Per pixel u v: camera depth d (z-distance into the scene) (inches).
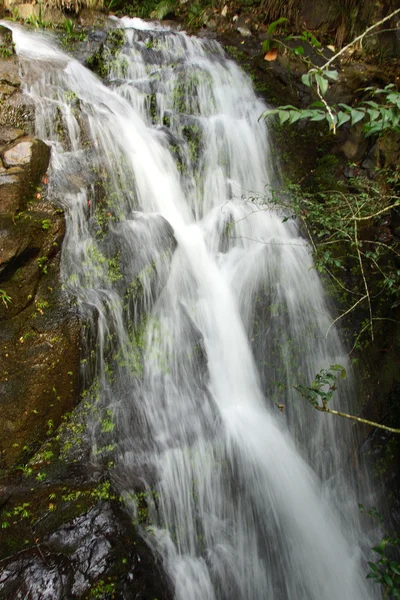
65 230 149.2
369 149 223.1
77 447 128.7
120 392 140.7
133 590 108.5
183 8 284.7
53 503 115.4
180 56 238.5
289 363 174.9
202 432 146.1
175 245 168.9
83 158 170.2
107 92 205.2
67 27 235.5
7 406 123.6
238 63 249.6
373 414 178.5
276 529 145.1
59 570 104.9
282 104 237.6
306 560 147.0
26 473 121.0
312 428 170.1
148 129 200.7
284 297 182.7
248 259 185.8
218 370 162.9
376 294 191.5
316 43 106.4
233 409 158.4
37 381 127.4
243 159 215.0
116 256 154.6
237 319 174.2
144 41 236.5
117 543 112.0
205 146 208.2
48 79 189.0
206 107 221.8
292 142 228.5
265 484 148.3
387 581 116.6
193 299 169.5
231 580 132.0
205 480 140.1
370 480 174.6
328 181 220.8
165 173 191.5
